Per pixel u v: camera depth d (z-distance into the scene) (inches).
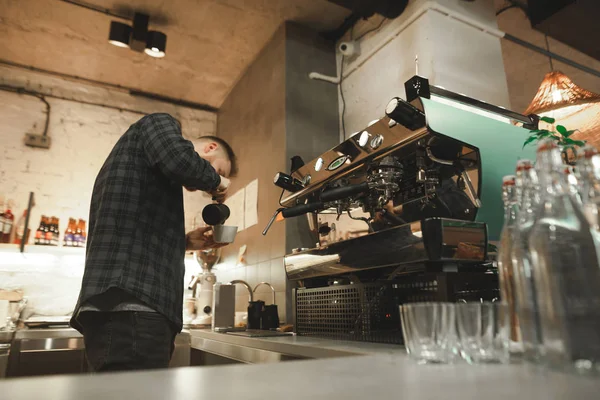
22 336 82.6
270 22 108.9
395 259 40.4
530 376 20.2
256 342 51.4
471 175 45.2
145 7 104.0
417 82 46.6
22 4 102.0
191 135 147.4
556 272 23.9
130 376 19.8
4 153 121.1
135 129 50.4
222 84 137.9
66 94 132.6
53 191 124.3
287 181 67.7
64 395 15.6
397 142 47.9
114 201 46.3
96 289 42.7
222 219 53.8
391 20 91.8
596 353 21.5
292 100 102.3
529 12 95.8
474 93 81.4
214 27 111.1
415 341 25.7
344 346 39.9
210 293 101.7
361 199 62.3
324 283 59.2
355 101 101.8
